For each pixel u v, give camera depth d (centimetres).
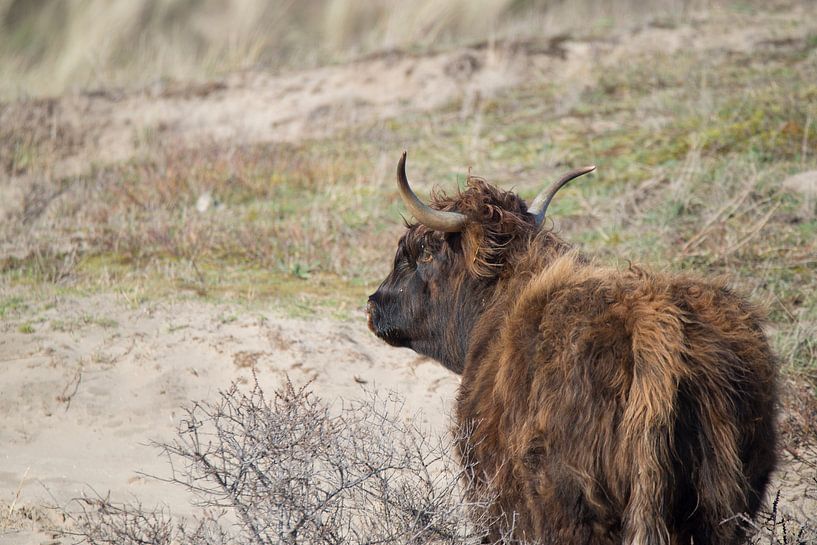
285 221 3966
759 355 1560
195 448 1959
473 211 1909
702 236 3469
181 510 2153
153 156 4756
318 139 4894
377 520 1764
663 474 1426
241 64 5969
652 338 1463
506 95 5144
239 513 1812
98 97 5344
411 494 1744
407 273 2089
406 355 2962
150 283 3397
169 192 4200
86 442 2536
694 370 1465
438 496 1812
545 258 1839
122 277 3472
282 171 4453
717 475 1459
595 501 1471
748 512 1577
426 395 2752
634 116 4656
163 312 3147
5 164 4731
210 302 3234
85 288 3362
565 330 1555
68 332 3011
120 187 4350
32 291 3344
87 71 6150
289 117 5119
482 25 6481
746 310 1627
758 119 4306
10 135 4994
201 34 6669
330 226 3912
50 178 4575
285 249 3666
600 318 1535
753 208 3619
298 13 6950
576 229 3669
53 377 2792
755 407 1534
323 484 2036
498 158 4422
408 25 6234
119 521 2008
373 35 6316
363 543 1697
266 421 1775
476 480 1688
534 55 5469
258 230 3853
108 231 3881
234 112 5197
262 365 2838
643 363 1451
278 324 3072
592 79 5150
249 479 1728
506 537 1579
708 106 4506
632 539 1416
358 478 1762
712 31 5600
